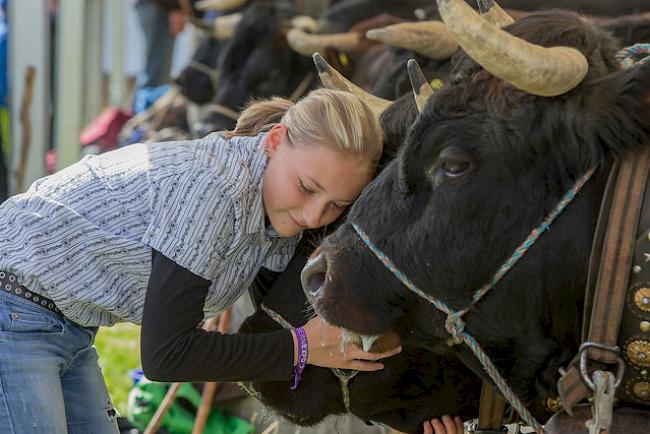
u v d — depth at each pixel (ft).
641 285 9.34
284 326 11.89
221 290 11.75
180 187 11.30
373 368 11.29
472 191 9.71
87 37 42.63
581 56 9.41
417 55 20.40
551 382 10.41
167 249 11.10
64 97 35.88
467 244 9.84
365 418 12.20
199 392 19.20
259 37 29.04
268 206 11.52
